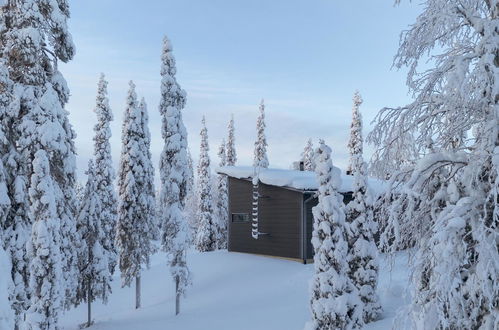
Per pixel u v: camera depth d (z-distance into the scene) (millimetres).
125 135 32344
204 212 53000
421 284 8836
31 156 19078
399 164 10094
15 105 18234
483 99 8195
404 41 9539
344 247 15930
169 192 29578
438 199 9109
